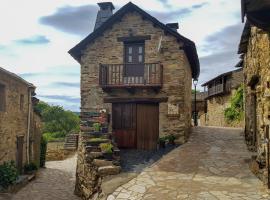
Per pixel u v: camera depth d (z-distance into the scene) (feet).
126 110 46.01
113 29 46.03
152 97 44.21
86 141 37.88
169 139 43.04
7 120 43.06
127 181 29.14
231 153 38.04
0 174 38.99
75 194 41.01
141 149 44.80
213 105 108.99
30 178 48.29
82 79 46.65
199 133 53.83
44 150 64.34
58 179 51.31
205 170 31.63
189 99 54.19
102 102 45.83
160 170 32.37
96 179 32.63
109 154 35.12
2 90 42.04
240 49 45.14
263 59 27.91
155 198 24.41
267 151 25.13
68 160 78.48
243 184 26.94
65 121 131.34
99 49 46.37
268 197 23.47
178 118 43.32
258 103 31.35
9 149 44.01
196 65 55.88
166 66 43.93
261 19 15.79
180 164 34.14
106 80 45.16
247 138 43.88
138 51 45.96
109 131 45.37
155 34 44.52
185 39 43.06
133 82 45.44
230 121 85.81
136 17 45.34
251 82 36.58
